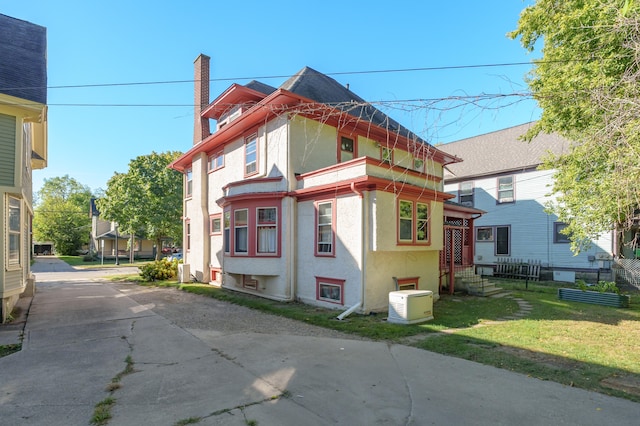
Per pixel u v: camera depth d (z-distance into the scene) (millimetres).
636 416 3734
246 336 7059
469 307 10555
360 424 3584
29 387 4535
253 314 9258
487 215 21609
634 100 4656
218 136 14273
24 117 8992
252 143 13102
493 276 20562
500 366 5324
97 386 4562
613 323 8305
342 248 9820
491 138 23750
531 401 4109
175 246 46000
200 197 16172
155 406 3977
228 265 12797
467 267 15023
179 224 29969
